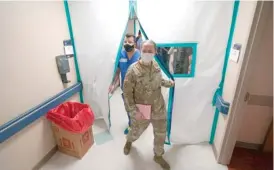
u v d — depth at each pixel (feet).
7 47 4.19
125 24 5.42
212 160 5.81
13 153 4.59
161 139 5.34
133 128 5.48
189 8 4.71
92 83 7.03
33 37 4.89
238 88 4.50
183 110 5.98
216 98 5.66
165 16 4.84
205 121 6.19
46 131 5.70
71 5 5.84
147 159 5.85
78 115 5.51
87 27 5.99
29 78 4.86
